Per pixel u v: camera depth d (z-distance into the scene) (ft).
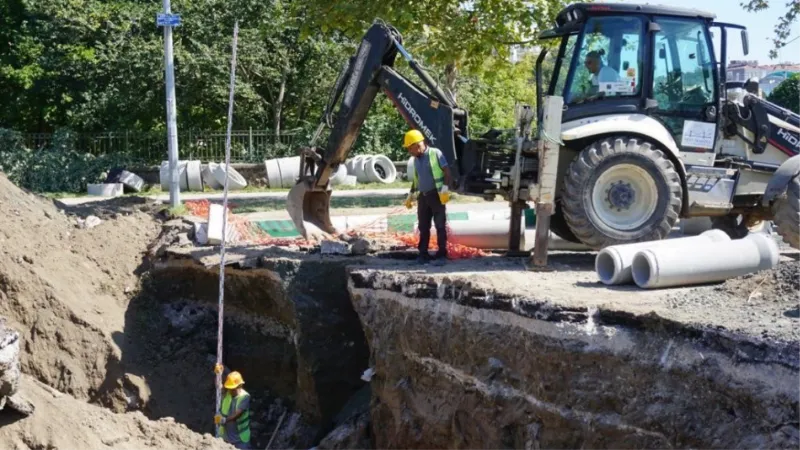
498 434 28.07
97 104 99.71
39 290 38.88
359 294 34.96
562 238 40.27
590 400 25.12
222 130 103.55
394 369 33.09
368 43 38.47
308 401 37.50
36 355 37.52
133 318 42.24
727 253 29.01
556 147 33.47
